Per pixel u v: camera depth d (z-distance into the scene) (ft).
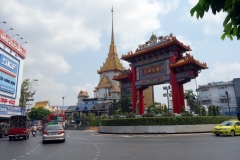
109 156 35.65
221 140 58.03
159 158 32.91
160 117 92.89
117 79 130.72
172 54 105.60
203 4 12.15
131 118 98.58
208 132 94.02
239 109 204.23
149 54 114.52
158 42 111.75
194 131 92.07
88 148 47.55
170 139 64.64
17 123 82.33
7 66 129.59
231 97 213.05
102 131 115.75
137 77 121.60
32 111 294.46
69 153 40.47
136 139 68.03
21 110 140.15
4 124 103.86
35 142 68.23
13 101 137.90
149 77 115.14
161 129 90.99
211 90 226.38
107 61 333.42
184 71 101.81
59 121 112.47
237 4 11.63
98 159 33.17
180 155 35.17
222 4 12.00
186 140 60.03
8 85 130.93
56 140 68.28
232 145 46.75
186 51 112.88
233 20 12.25
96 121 197.88
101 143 57.98
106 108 256.32
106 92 307.58
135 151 40.83
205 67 103.71
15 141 74.79
